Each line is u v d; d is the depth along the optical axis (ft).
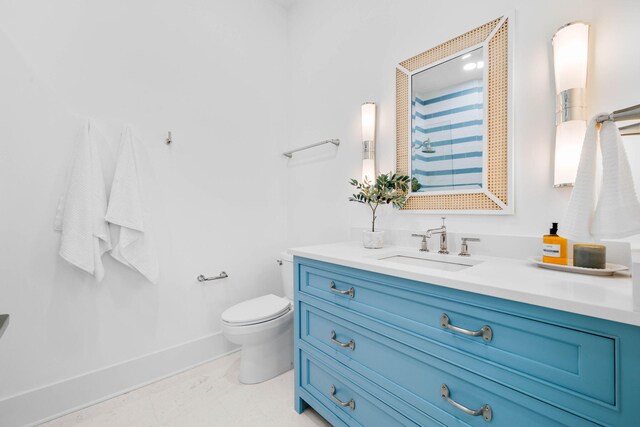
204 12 6.40
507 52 3.88
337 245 5.22
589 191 2.57
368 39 5.76
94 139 4.91
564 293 2.14
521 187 3.82
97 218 4.76
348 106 6.19
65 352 4.76
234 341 5.25
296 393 4.69
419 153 4.95
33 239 4.52
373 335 3.42
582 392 1.96
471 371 2.55
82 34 4.94
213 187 6.53
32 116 4.52
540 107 3.64
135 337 5.45
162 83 5.81
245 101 7.07
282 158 7.80
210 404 4.89
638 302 1.73
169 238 5.88
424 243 4.56
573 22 3.21
